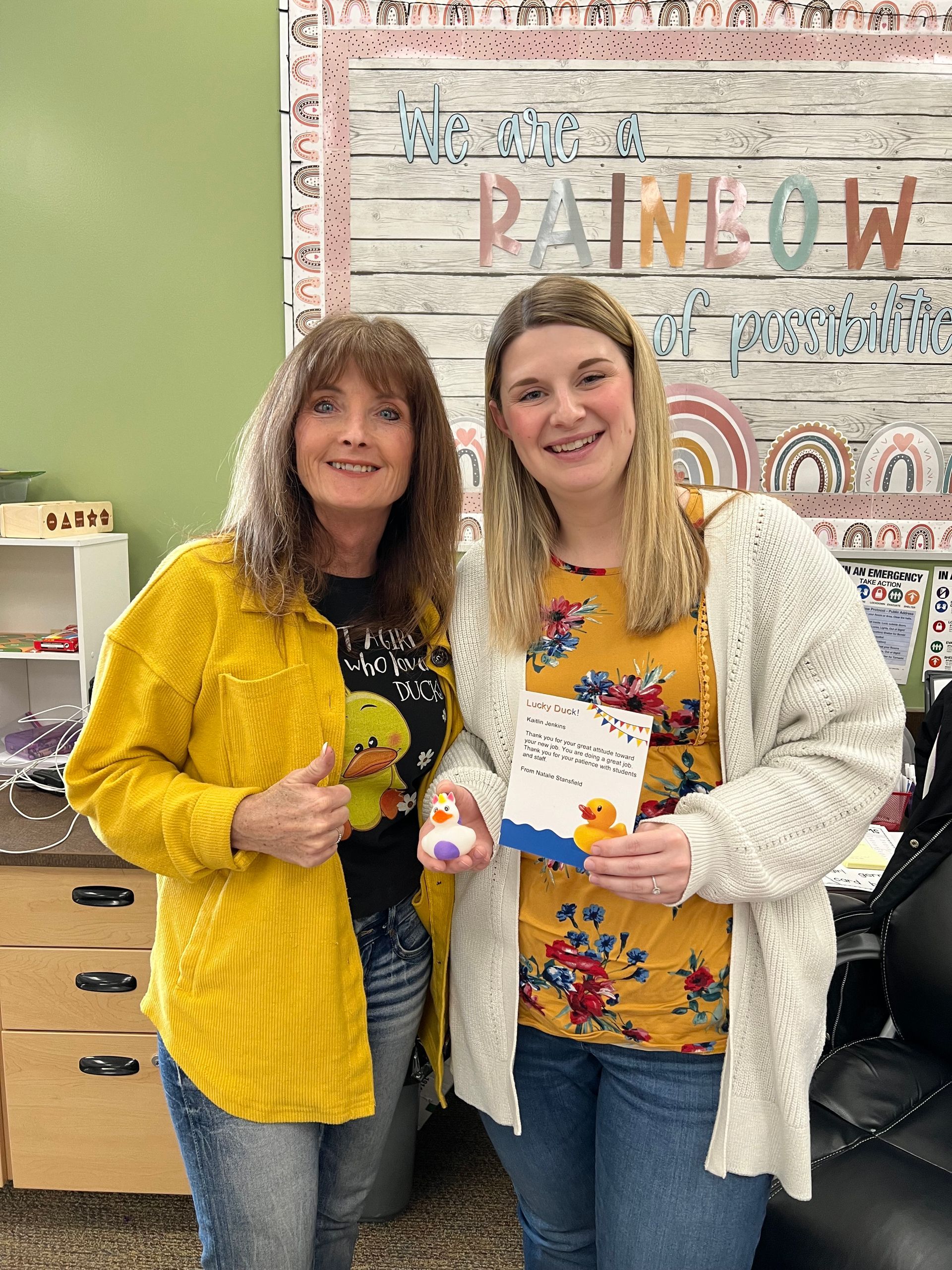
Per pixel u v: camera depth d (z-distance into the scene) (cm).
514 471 105
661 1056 99
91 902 152
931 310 189
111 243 195
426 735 108
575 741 95
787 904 97
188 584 98
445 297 192
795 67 181
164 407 200
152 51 188
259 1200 98
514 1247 161
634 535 96
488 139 186
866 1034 154
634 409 97
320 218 190
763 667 97
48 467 203
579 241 188
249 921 97
